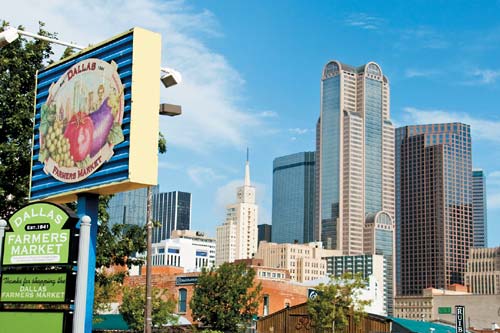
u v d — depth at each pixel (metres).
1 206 36.47
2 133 36.91
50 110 27.33
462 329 94.81
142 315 80.00
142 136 23.66
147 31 24.41
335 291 82.44
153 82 24.19
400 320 93.19
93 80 25.53
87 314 24.05
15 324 24.14
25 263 24.23
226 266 78.56
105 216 39.72
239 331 77.88
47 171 27.00
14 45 38.47
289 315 92.81
